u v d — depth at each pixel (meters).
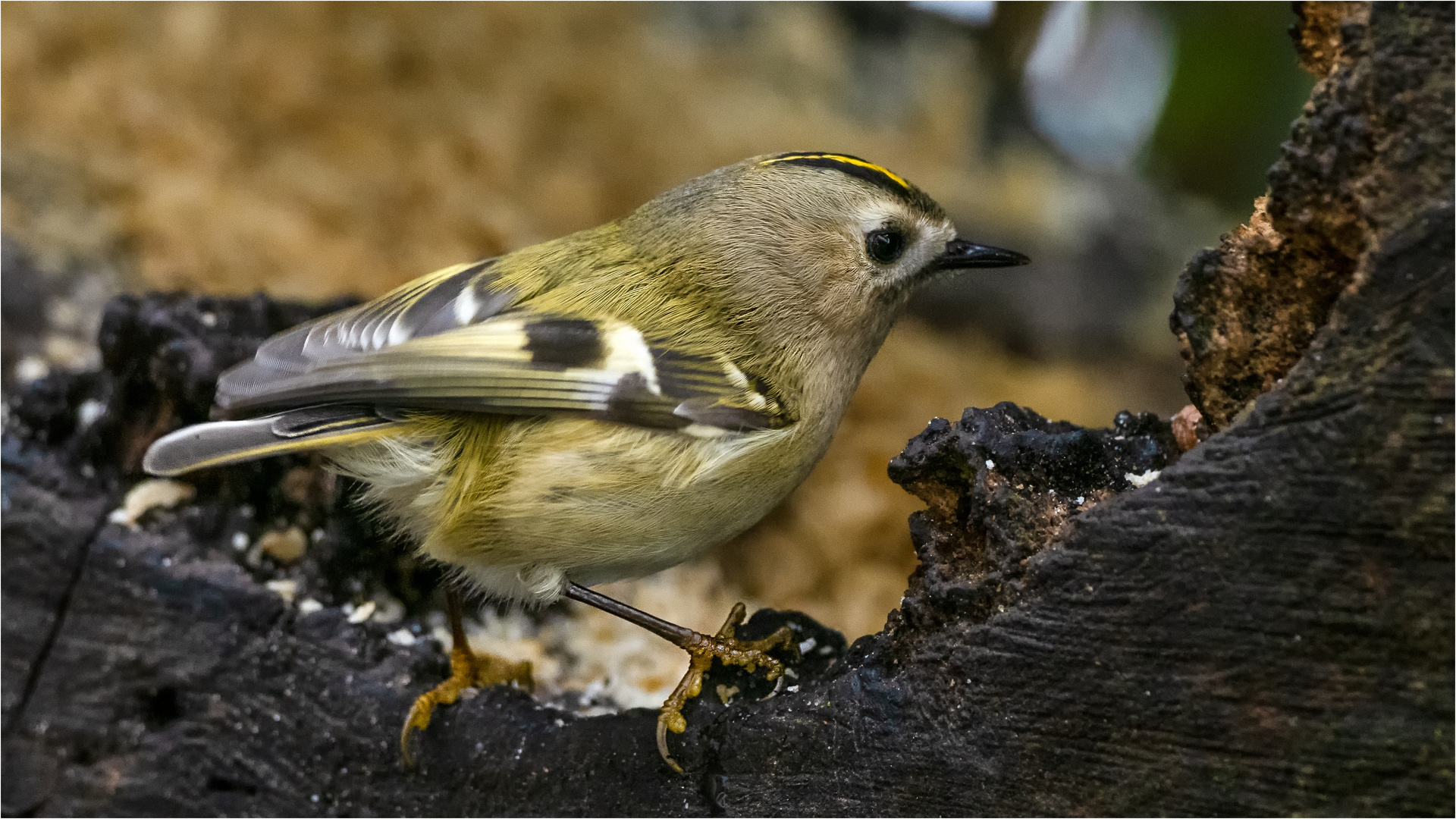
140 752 1.73
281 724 1.73
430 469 1.73
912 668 1.71
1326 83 1.70
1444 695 1.69
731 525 1.73
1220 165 2.18
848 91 2.45
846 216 1.74
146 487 1.74
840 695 1.71
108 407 1.74
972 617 1.71
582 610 1.77
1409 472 1.69
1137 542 1.70
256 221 1.85
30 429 1.74
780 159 1.75
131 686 1.73
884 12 2.62
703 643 1.72
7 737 1.73
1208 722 1.70
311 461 1.75
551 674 1.76
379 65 2.12
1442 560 1.69
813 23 2.58
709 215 1.74
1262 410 1.70
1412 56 1.69
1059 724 1.70
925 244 1.75
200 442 1.72
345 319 1.73
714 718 1.72
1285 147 1.70
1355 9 1.70
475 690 1.73
